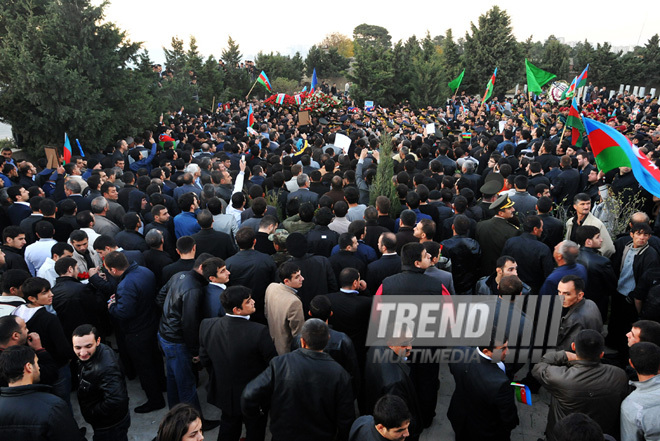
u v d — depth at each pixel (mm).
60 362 4133
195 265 4371
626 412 3102
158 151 12352
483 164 10367
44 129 12250
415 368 4410
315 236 5449
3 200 7188
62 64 11719
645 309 4402
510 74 37781
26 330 3637
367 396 3707
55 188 8234
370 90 30016
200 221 5379
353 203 6418
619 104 27062
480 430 3547
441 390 5289
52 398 3102
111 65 13062
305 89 24781
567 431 2492
